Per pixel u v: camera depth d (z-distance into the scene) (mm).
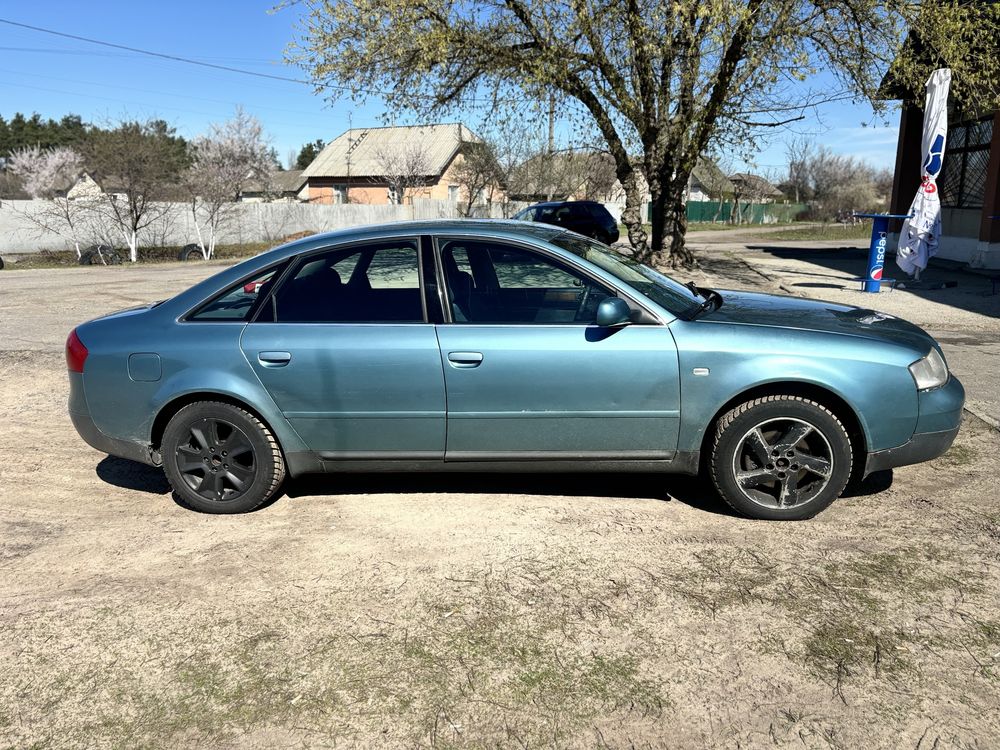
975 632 2885
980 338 8750
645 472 3969
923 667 2689
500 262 3990
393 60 14625
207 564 3584
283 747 2398
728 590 3227
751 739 2365
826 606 3088
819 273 16344
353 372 3873
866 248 25172
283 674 2758
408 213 39625
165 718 2549
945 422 3803
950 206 19094
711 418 3783
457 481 4543
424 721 2494
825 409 3729
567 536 3773
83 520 4109
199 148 46281
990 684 2592
